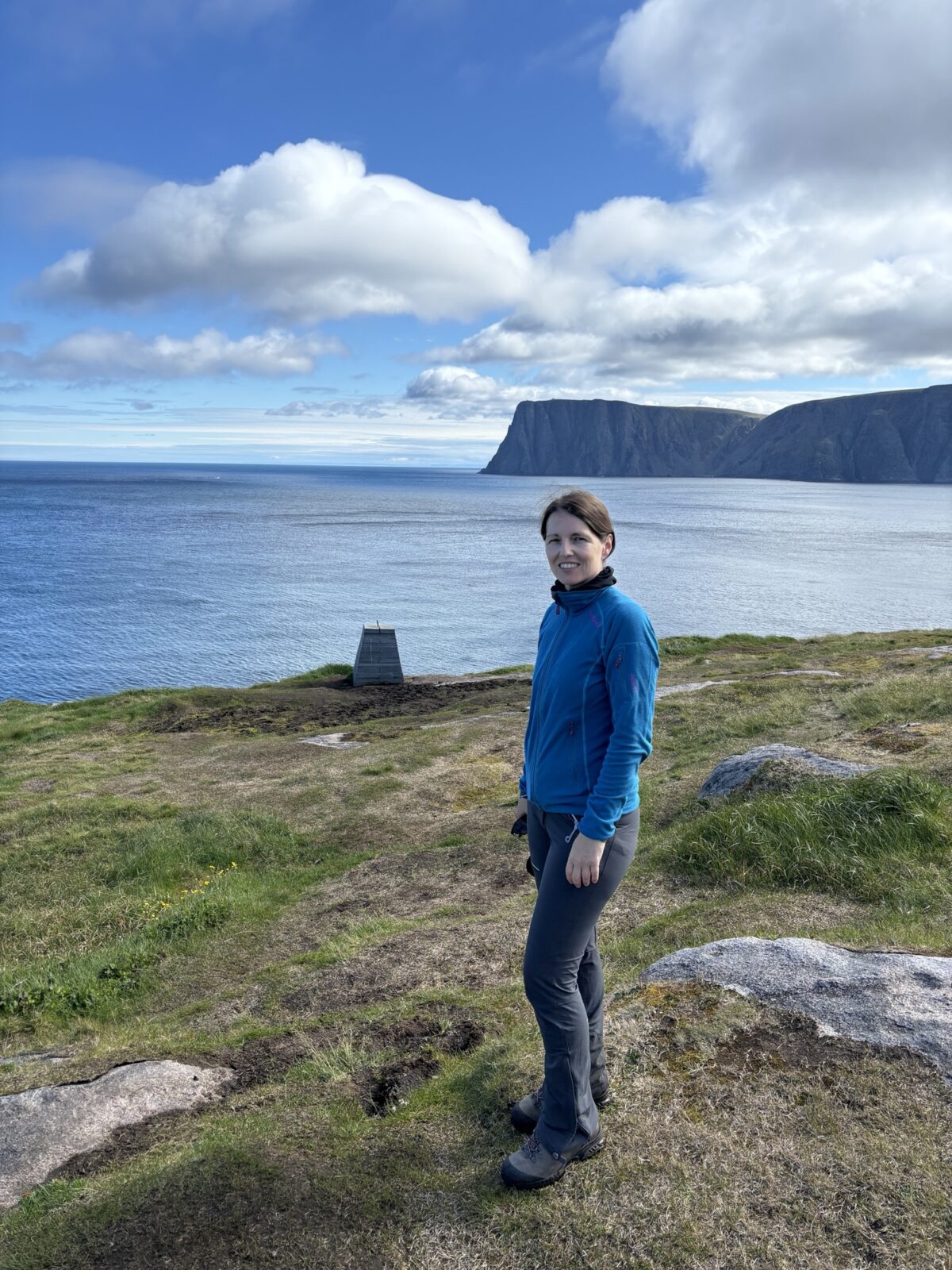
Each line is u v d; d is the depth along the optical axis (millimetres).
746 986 3912
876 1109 2969
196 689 28812
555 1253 2490
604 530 2812
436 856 10047
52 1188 3191
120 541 123812
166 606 68000
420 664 49188
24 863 12227
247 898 9734
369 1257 2527
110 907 10188
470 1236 2584
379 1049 4387
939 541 129375
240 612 65875
